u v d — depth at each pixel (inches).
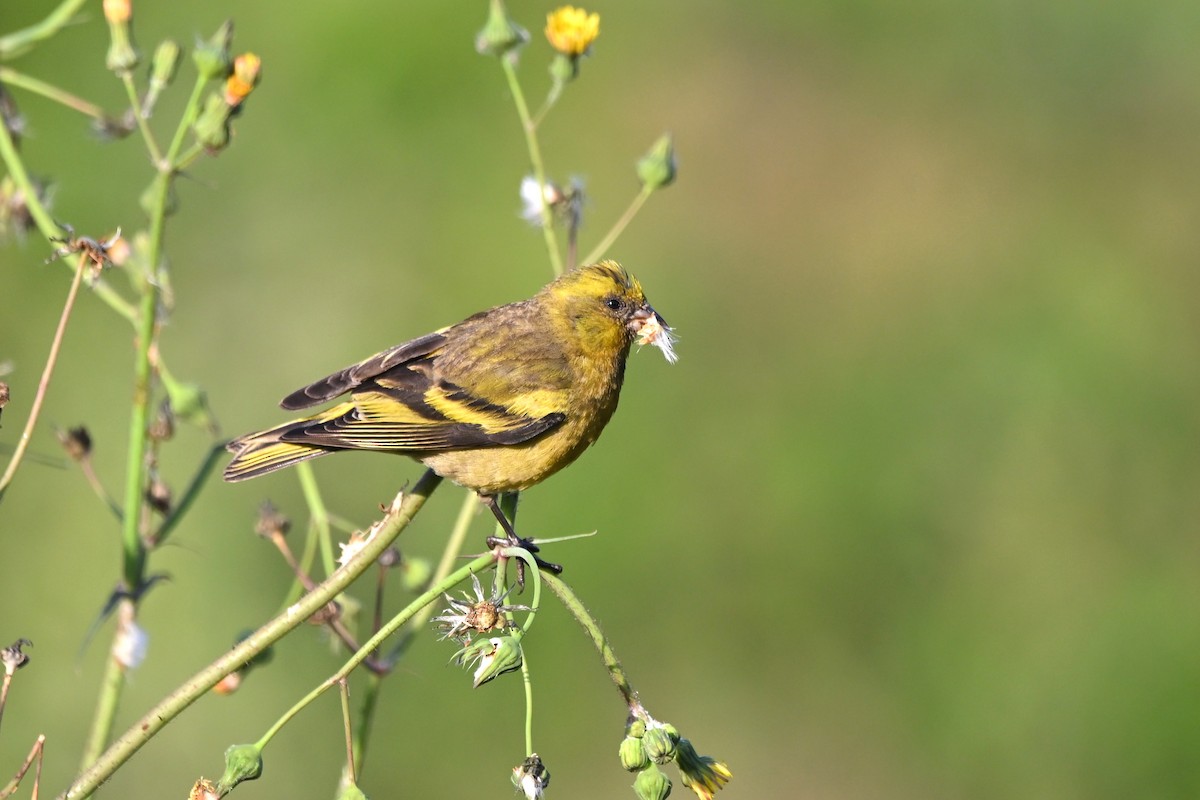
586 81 703.7
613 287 336.8
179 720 484.4
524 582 301.1
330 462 534.3
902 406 635.5
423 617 309.9
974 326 669.9
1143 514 615.5
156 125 602.9
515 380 322.0
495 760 516.4
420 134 646.5
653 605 559.8
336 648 308.0
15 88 591.2
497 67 660.1
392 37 644.7
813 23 737.6
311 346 610.2
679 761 252.8
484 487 319.3
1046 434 633.6
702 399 619.8
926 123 728.3
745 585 572.7
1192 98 729.0
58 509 522.3
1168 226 706.8
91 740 295.4
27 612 501.0
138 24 626.8
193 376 592.4
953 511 606.5
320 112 639.8
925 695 564.7
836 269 692.1
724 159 711.7
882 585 585.9
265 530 313.6
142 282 301.6
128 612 299.1
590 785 524.7
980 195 708.7
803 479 598.2
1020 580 596.1
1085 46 736.3
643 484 577.0
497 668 233.5
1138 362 661.9
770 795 548.1
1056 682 572.1
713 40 732.7
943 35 743.7
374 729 505.4
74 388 551.5
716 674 558.3
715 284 676.7
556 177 672.4
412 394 316.2
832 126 719.7
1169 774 559.8
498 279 628.4
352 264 623.8
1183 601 589.0
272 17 641.0
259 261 615.5
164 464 522.3
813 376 647.1
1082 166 722.2
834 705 563.8
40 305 557.3
